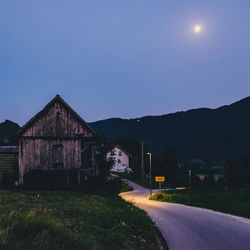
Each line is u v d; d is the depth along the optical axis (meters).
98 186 25.52
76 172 28.84
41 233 5.73
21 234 5.69
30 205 12.45
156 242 8.76
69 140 27.91
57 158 27.39
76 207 12.77
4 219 6.73
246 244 9.07
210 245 8.91
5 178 25.44
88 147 31.14
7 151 28.50
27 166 26.61
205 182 69.62
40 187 24.19
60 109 28.14
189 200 28.73
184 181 75.62
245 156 69.00
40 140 27.31
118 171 71.88
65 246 5.75
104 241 7.35
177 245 8.91
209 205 23.25
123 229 9.12
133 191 50.00
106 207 14.80
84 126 28.36
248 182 64.44
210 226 12.55
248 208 19.81
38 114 27.47
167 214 16.92
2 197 15.59
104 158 26.73
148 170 79.56
